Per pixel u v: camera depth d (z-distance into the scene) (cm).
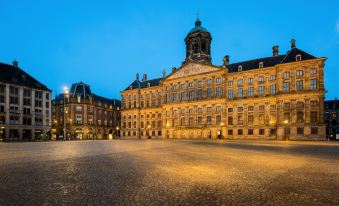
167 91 7825
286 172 968
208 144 3369
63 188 694
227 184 752
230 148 2450
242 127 6231
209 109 6825
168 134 7594
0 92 6438
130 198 596
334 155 1698
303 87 5472
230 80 6600
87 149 2281
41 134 7331
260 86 6122
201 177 859
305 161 1330
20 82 7006
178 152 1927
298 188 705
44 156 1573
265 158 1476
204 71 7050
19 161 1292
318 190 683
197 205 545
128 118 8969
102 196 613
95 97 9988
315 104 5319
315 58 5381
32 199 586
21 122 6788
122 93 9256
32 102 7188
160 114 8188
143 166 1115
